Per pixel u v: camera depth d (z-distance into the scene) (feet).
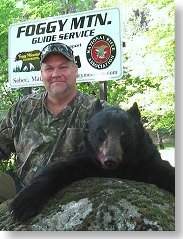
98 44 8.00
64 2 12.80
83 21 8.17
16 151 5.33
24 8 12.71
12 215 3.66
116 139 3.92
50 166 3.91
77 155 4.16
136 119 4.33
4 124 5.42
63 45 5.40
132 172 4.12
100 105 4.47
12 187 5.29
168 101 10.20
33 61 8.72
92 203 3.40
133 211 3.25
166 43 10.27
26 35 8.82
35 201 3.63
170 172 4.04
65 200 3.56
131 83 11.33
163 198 3.58
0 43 12.71
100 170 4.06
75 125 5.08
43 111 5.25
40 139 5.09
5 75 12.30
